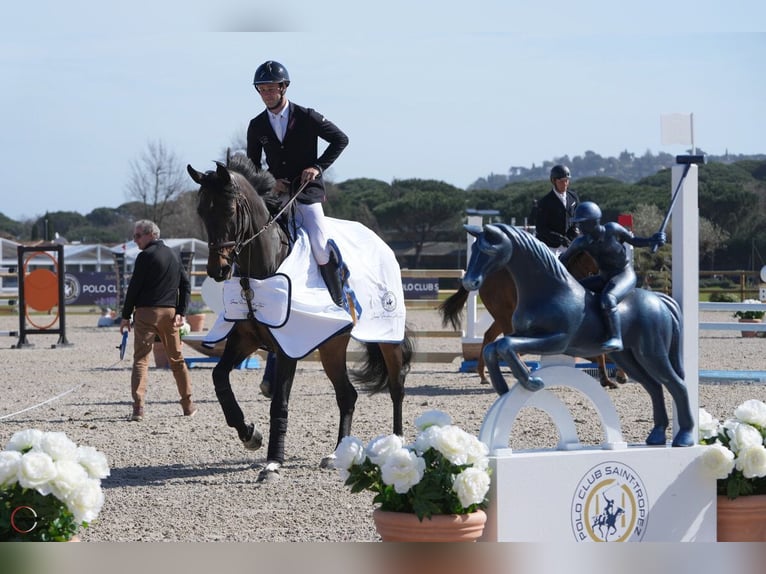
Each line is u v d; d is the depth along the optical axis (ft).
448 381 64.28
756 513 23.63
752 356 83.51
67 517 19.39
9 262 215.51
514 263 21.67
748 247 254.47
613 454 21.85
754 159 299.99
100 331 122.21
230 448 38.99
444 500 20.10
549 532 20.90
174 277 46.65
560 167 51.19
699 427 24.52
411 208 319.68
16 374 70.54
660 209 258.98
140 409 46.57
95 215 461.78
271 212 33.65
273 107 35.01
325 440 40.50
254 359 74.18
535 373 21.58
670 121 23.88
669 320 23.22
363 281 36.11
